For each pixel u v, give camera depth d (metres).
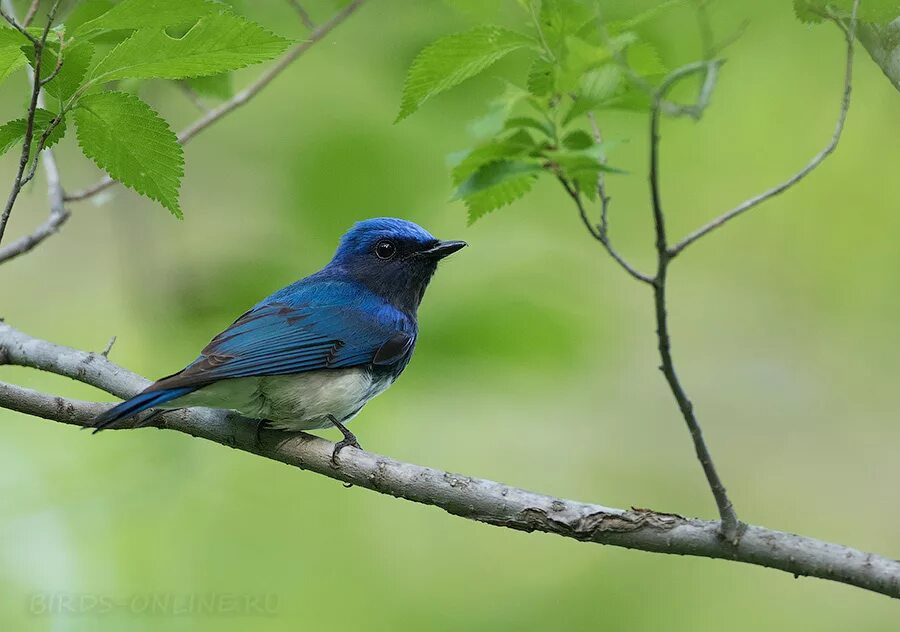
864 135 14.48
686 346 16.00
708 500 15.05
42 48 6.95
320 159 13.49
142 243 14.17
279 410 9.38
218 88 11.41
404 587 13.27
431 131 13.45
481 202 7.32
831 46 13.48
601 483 14.64
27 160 7.16
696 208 15.23
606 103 6.11
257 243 13.41
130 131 7.66
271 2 12.56
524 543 13.75
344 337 9.70
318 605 12.89
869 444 15.25
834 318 15.87
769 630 13.34
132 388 8.64
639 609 13.43
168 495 13.27
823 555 6.38
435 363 12.26
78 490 13.12
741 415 15.55
